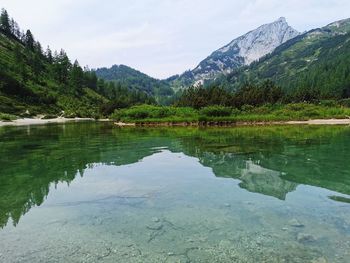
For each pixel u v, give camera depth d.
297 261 5.93
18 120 79.88
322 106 66.56
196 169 14.23
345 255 6.11
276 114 57.56
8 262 6.10
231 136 29.06
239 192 10.51
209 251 6.39
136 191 10.85
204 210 8.81
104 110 109.06
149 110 60.62
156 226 7.74
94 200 9.94
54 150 21.06
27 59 151.00
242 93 77.62
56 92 132.62
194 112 59.03
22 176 13.26
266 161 15.70
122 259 6.13
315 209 8.68
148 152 19.58
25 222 8.18
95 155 18.69
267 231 7.29
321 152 18.31
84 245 6.77
